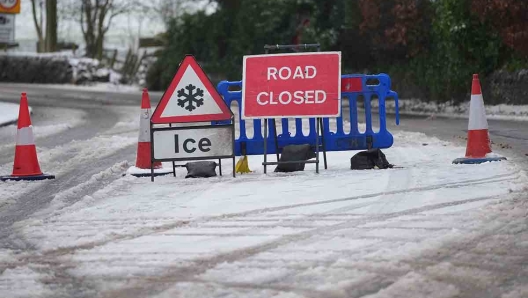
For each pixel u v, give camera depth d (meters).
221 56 70.25
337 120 19.47
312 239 11.36
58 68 77.88
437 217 12.50
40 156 24.64
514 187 14.79
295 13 65.81
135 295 9.15
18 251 11.71
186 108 18.30
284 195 15.23
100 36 85.19
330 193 15.20
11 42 20.80
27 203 16.08
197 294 9.02
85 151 25.73
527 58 41.94
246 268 9.98
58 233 12.78
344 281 9.23
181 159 18.28
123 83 79.19
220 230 12.34
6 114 41.94
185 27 71.62
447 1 45.09
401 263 9.95
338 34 58.75
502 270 9.65
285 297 8.70
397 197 14.44
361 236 11.41
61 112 46.38
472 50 44.62
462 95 46.31
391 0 50.22
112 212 14.39
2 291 9.55
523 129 29.34
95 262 10.76
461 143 24.94
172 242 11.69
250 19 67.50
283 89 18.52
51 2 83.19
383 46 51.97
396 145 24.36
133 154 24.62
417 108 47.66
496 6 40.78
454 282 9.20
